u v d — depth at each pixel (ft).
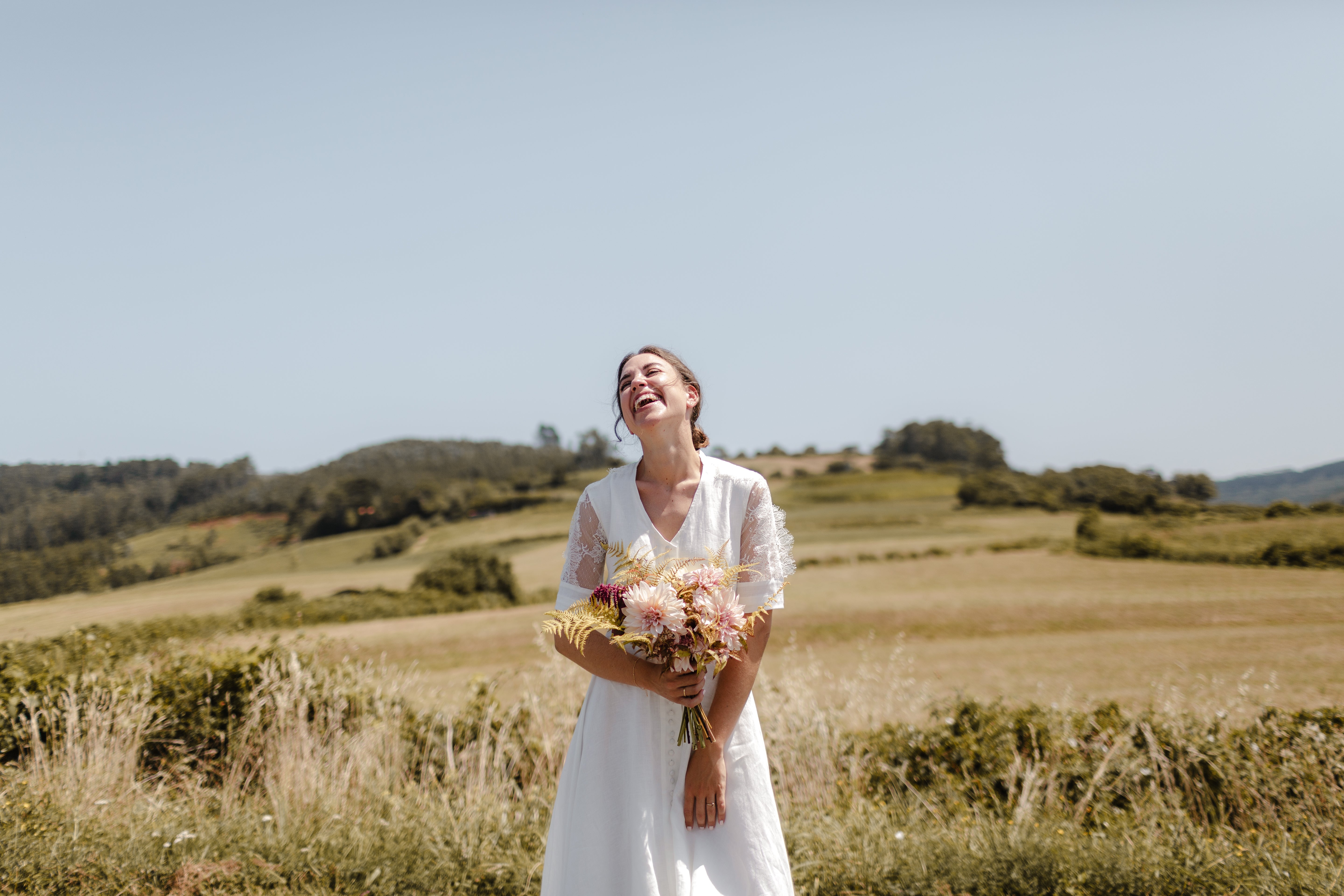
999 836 12.01
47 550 304.50
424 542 312.09
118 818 12.07
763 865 6.55
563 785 6.99
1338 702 52.24
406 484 366.84
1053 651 90.58
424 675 21.93
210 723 16.55
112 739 14.93
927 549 226.17
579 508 7.56
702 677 6.41
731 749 6.73
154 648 20.03
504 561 184.24
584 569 7.36
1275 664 73.92
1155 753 15.53
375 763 15.17
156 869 10.37
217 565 309.63
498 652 96.99
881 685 21.45
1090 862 11.03
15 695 16.05
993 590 149.59
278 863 10.98
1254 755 15.20
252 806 13.43
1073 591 144.46
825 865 10.94
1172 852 11.41
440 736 17.62
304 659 18.90
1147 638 97.91
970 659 85.51
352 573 260.62
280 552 322.14
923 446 471.21
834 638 106.32
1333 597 123.44
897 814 14.37
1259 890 10.33
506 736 16.71
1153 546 194.18
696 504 7.11
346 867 10.91
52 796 12.47
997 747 17.74
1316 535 190.29
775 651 94.68
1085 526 240.94
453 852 11.27
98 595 265.75
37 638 20.36
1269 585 141.59
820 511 341.62
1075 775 16.25
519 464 463.83
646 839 6.29
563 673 18.76
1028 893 10.50
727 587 6.51
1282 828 12.87
